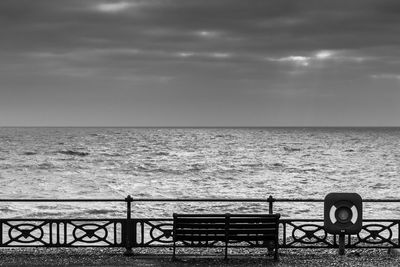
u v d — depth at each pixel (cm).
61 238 2145
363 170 7488
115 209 3312
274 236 1222
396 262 1216
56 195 4466
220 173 6944
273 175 6669
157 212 3216
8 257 1255
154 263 1205
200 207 3450
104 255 1280
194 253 1348
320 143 17925
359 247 1291
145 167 7825
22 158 9606
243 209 3350
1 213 3100
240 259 1241
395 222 1285
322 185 5512
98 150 12662
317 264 1200
